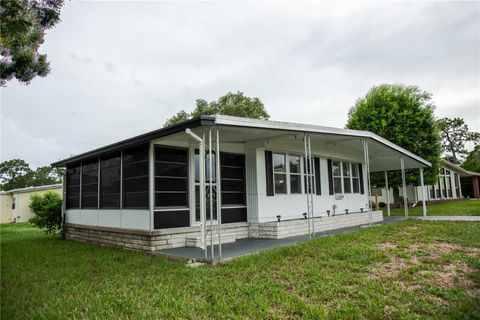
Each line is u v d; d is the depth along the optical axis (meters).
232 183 9.53
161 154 8.09
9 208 26.98
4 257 7.98
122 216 8.82
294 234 9.59
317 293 4.33
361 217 12.85
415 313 3.64
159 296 4.39
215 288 4.64
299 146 10.97
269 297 4.22
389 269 5.43
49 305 4.27
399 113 18.91
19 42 6.73
